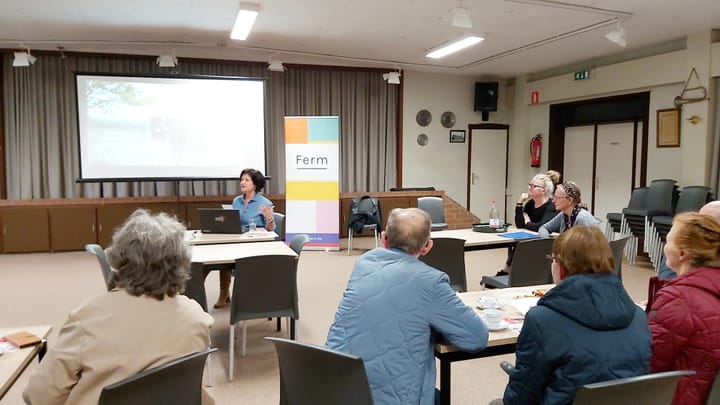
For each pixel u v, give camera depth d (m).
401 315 1.62
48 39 6.24
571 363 1.40
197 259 3.14
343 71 7.91
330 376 1.47
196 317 1.44
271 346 3.52
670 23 5.50
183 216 7.17
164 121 6.57
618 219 6.22
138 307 1.36
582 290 1.43
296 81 7.68
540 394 1.48
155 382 1.28
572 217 3.82
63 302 4.52
